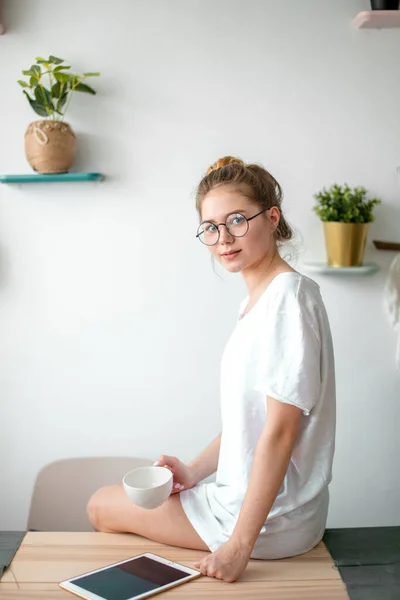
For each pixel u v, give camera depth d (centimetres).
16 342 235
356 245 217
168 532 159
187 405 235
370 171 228
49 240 231
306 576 144
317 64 225
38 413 237
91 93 224
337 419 234
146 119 227
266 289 157
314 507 157
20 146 229
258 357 153
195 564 146
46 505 225
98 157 228
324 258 230
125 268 232
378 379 233
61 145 216
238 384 155
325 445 157
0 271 233
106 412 236
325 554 157
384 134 227
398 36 224
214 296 232
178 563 149
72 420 237
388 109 226
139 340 234
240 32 224
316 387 147
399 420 234
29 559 152
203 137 227
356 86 226
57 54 226
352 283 230
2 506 239
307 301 150
